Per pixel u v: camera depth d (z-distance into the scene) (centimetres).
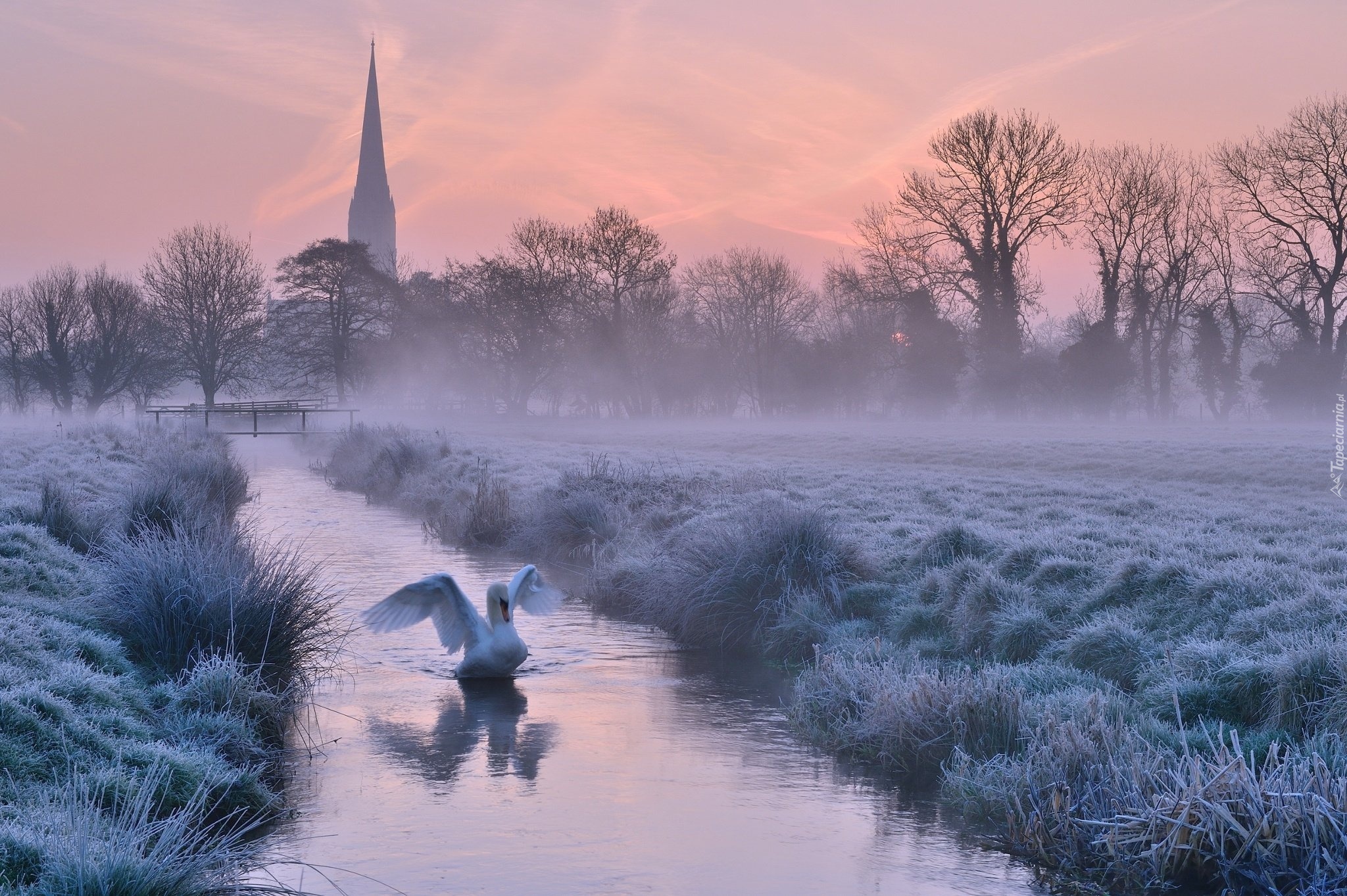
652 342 8456
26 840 550
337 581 1620
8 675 784
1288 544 1408
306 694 1020
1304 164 6125
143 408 8188
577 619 1459
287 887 586
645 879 614
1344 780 615
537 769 817
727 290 9294
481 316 8400
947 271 7050
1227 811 607
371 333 9319
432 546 2066
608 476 2289
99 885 508
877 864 643
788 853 659
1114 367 6850
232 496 2447
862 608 1305
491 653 1082
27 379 8819
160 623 977
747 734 925
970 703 845
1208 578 1107
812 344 8944
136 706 834
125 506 1593
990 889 607
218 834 662
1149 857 615
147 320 8300
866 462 3456
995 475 2836
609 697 1041
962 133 6762
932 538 1438
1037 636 1080
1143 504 1939
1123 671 977
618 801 747
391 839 669
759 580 1321
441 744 879
